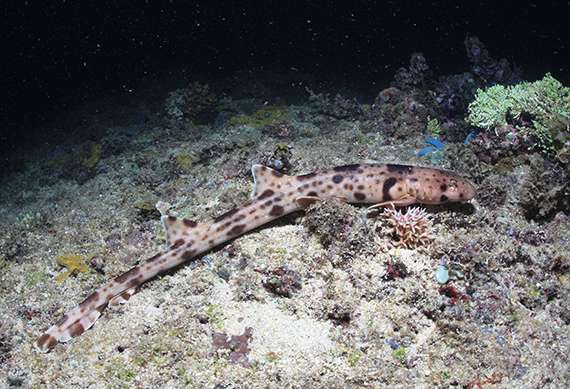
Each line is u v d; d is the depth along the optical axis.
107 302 0.59
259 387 0.51
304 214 0.67
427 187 0.61
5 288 0.68
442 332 0.54
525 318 0.56
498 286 0.58
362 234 0.60
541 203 0.68
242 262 0.62
